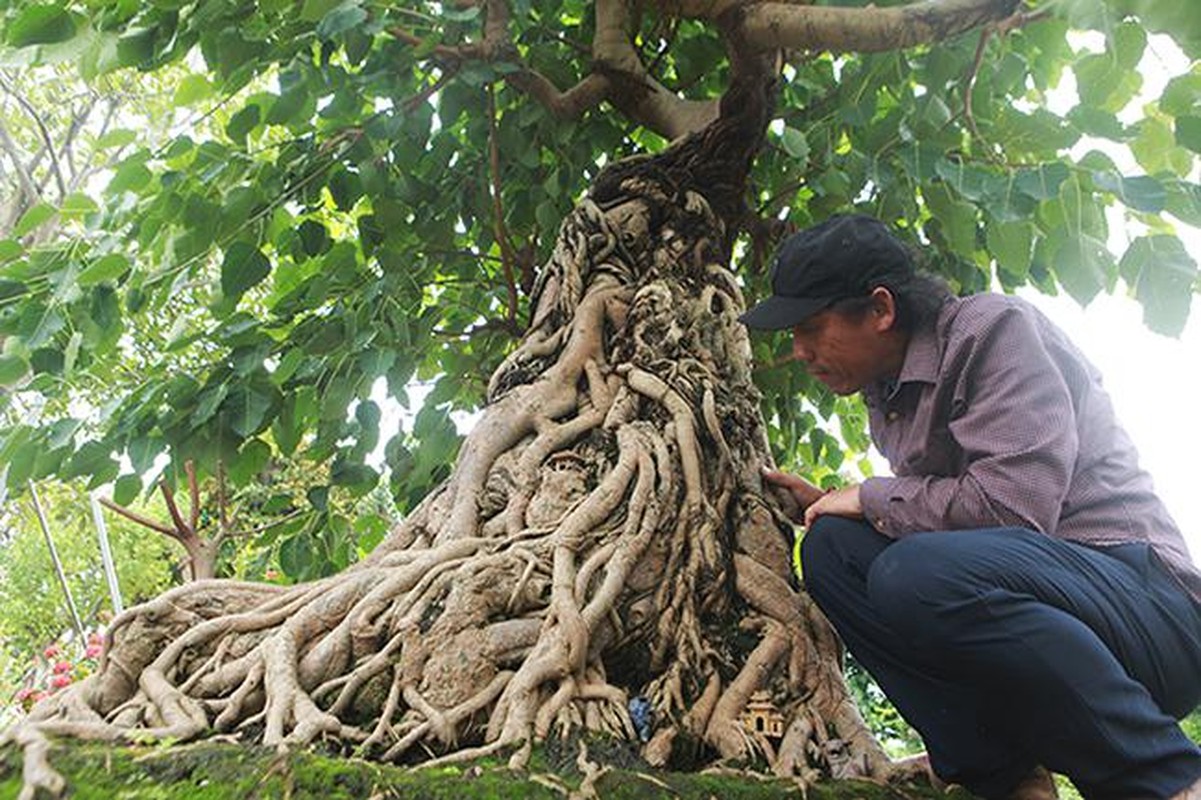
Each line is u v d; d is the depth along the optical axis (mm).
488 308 3965
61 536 11086
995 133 2939
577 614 1823
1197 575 1552
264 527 4098
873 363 1813
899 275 1749
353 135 3117
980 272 3426
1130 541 1561
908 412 1783
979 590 1463
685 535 2117
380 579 1904
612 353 2609
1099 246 2691
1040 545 1503
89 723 1547
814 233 1799
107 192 2961
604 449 2334
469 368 3871
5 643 11805
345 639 1770
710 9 2598
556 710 1681
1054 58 3090
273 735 1569
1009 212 2641
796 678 2025
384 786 1360
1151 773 1369
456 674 1723
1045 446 1527
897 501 1702
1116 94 2934
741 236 3828
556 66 3344
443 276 3799
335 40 2828
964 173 2738
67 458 3197
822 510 1896
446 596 1824
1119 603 1486
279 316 3346
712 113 3199
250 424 3113
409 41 2887
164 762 1404
